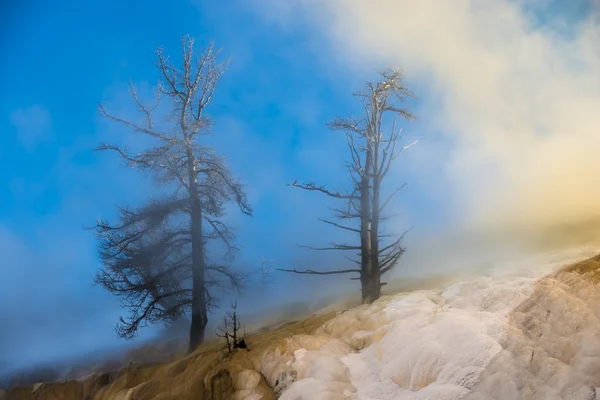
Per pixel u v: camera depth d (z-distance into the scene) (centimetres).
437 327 1267
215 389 1323
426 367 1157
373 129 2095
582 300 1184
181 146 2280
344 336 1485
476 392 1019
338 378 1245
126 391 1602
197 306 2141
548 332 1112
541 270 1537
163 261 2275
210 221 2378
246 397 1252
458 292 1508
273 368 1324
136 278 2306
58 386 2008
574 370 977
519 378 1012
